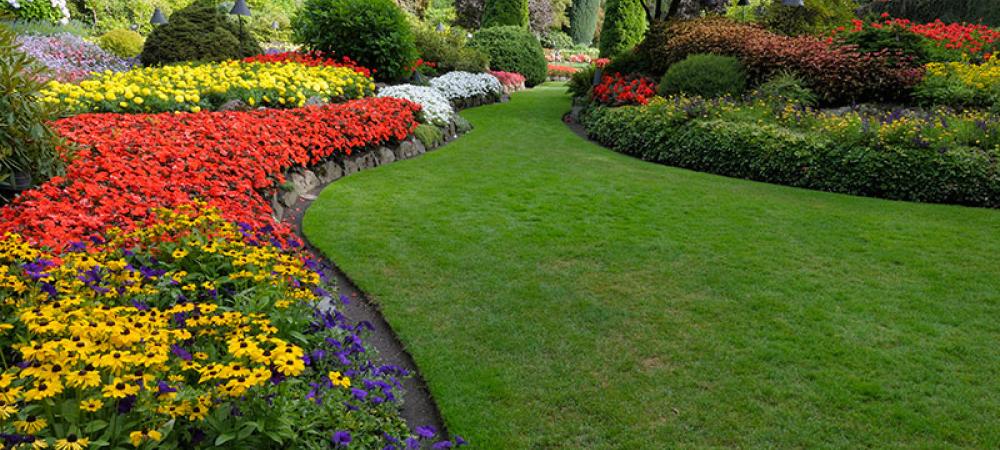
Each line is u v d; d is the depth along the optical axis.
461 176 7.07
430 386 3.08
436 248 4.80
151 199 4.14
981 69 9.69
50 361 1.77
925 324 3.71
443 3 36.31
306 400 2.23
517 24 21.64
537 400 2.98
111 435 1.79
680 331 3.62
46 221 3.36
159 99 7.45
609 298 4.04
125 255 3.08
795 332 3.61
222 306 2.82
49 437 1.71
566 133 10.45
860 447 2.66
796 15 13.34
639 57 12.78
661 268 4.50
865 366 3.27
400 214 5.59
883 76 9.44
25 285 2.55
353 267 4.41
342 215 5.50
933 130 6.88
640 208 5.93
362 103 8.34
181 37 12.48
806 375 3.19
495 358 3.33
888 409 2.91
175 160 4.97
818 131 7.47
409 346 3.43
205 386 2.09
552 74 24.81
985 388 3.09
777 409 2.91
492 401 2.97
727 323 3.72
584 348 3.44
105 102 7.03
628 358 3.34
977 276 4.39
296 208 5.82
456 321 3.71
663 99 9.56
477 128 10.56
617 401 2.97
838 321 3.74
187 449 1.94
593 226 5.38
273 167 5.63
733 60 10.12
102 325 1.92
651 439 2.70
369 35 11.48
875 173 6.59
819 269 4.50
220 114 6.86
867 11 18.00
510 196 6.27
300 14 12.07
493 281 4.25
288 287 3.00
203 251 3.20
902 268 4.53
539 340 3.52
